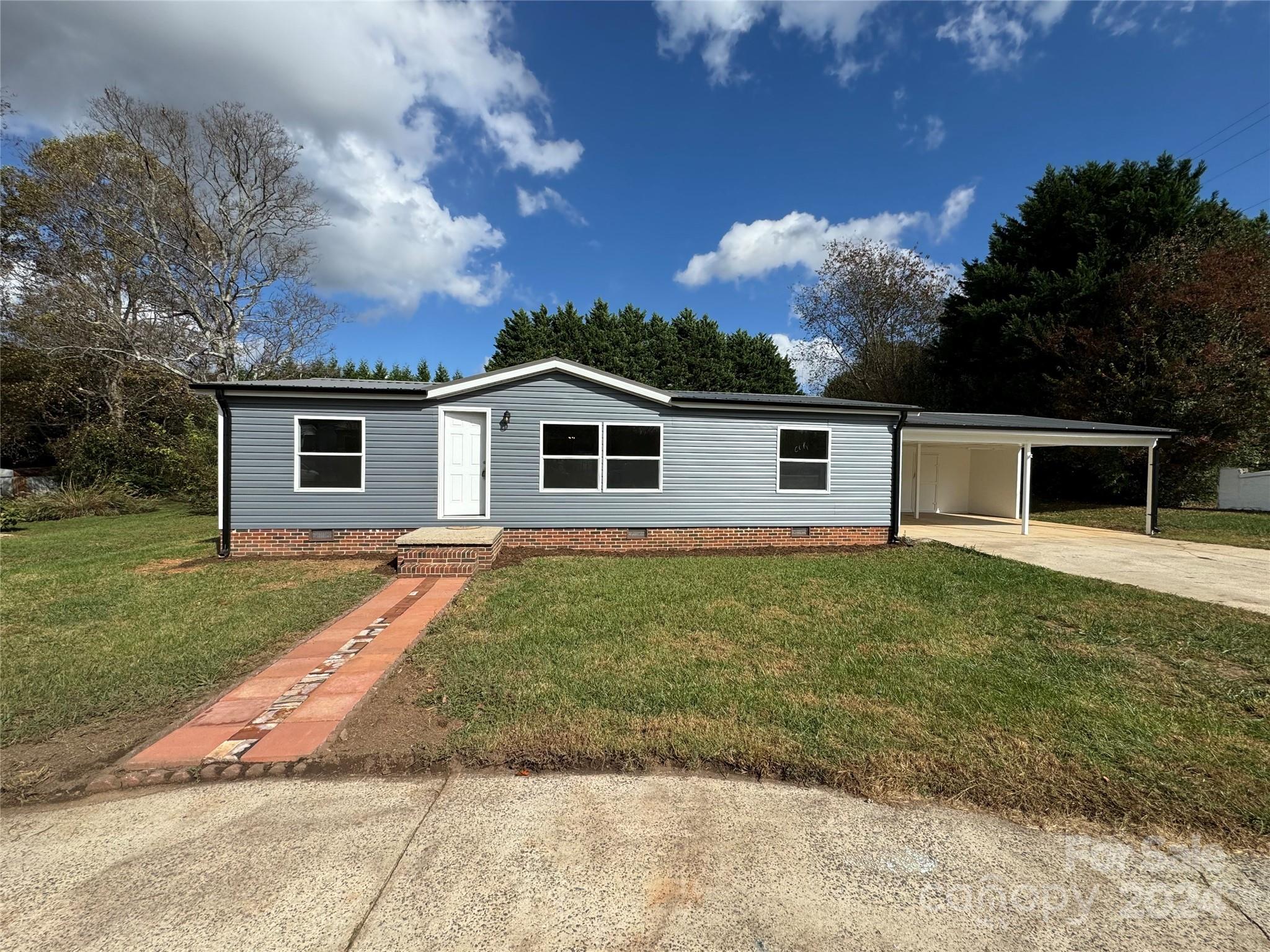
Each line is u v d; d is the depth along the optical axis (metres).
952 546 10.36
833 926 1.91
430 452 9.78
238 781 2.79
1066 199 19.23
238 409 9.24
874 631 5.15
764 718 3.37
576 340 28.97
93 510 17.70
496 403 9.95
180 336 22.12
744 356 30.86
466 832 2.39
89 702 3.62
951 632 5.16
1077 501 18.81
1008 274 20.31
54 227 20.98
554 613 5.63
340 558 9.09
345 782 2.78
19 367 21.84
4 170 21.52
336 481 9.55
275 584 7.05
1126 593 6.66
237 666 4.25
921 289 26.28
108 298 21.45
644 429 10.41
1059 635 5.09
